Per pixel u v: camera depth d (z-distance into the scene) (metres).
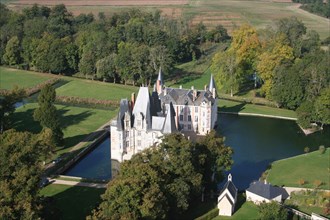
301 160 177.88
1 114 197.50
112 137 178.38
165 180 125.38
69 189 150.75
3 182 109.06
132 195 111.00
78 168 174.00
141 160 133.50
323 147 184.38
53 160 174.00
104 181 156.75
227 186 139.62
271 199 139.88
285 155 187.25
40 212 110.81
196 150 142.75
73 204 140.38
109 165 177.00
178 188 126.12
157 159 132.88
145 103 174.50
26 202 105.88
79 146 190.00
